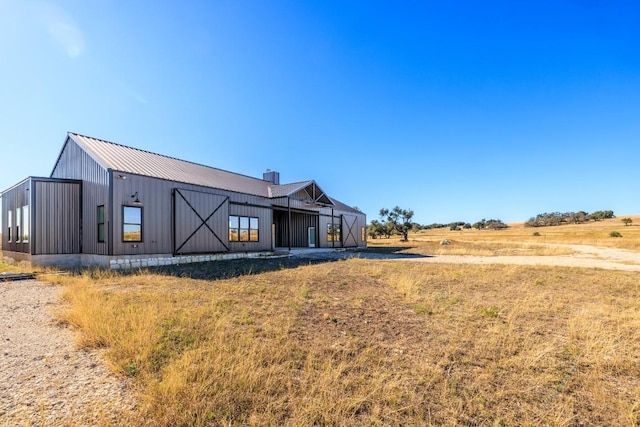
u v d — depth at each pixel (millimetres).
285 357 3627
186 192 13000
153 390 2754
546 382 3141
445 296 6973
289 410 2609
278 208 18828
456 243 33938
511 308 5941
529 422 2502
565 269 11555
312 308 5859
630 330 4652
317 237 22094
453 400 2805
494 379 3197
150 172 12602
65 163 14164
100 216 11414
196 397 2678
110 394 2787
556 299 6723
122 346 3676
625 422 2533
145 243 11602
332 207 23469
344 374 3262
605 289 7855
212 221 14070
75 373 3172
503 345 4082
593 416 2617
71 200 12523
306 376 3172
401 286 7848
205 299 6219
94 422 2375
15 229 13734
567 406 2725
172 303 5766
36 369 3248
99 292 6586
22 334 4297
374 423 2467
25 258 12359
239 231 15492
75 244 12492
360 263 13406
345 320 5164
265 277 9258
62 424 2348
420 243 35281
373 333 4562
